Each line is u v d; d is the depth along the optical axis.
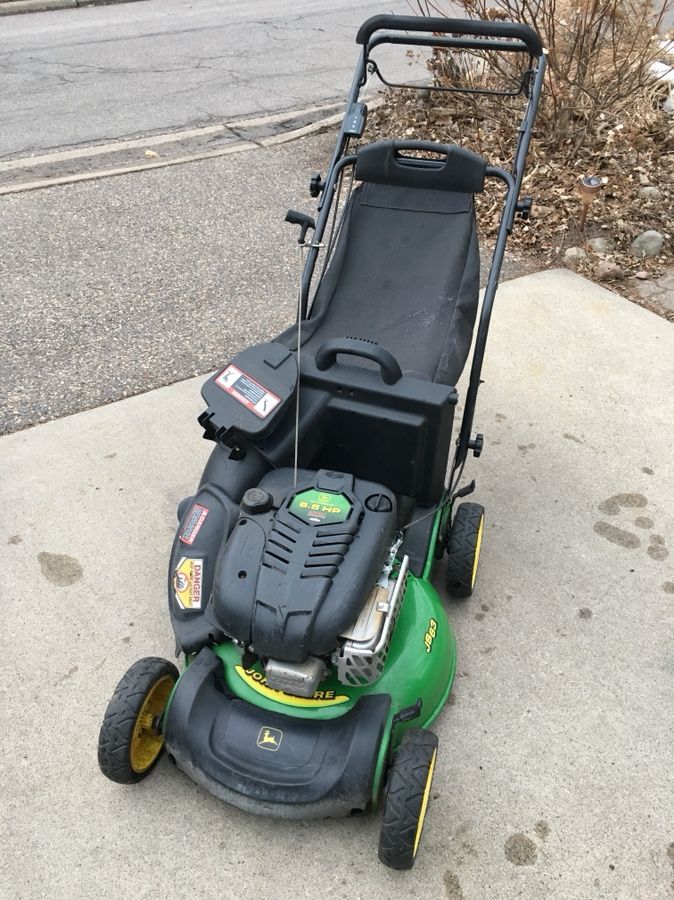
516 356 2.42
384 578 1.22
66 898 1.20
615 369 2.38
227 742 1.21
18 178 3.40
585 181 2.85
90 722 1.43
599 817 1.31
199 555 1.32
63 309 2.57
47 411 2.14
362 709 1.21
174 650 1.56
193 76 4.64
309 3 6.25
